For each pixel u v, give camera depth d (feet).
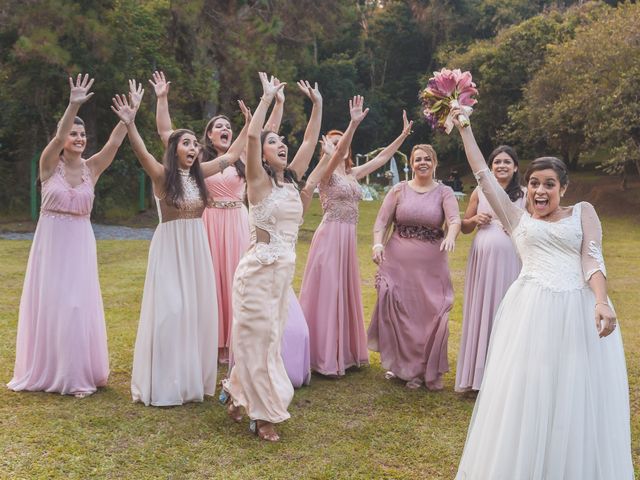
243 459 11.80
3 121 57.57
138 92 14.80
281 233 12.68
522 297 9.83
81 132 14.78
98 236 50.31
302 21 72.79
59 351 14.70
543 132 84.17
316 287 16.96
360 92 134.00
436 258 16.34
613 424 9.27
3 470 11.07
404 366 16.35
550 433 9.13
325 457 11.98
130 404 14.37
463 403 15.07
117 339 19.58
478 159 10.86
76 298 14.71
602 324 8.98
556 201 9.98
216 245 17.53
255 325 12.48
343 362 16.85
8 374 16.12
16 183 61.05
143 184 65.00
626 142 66.80
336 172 17.21
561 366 9.25
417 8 142.10
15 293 25.95
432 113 11.79
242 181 17.76
